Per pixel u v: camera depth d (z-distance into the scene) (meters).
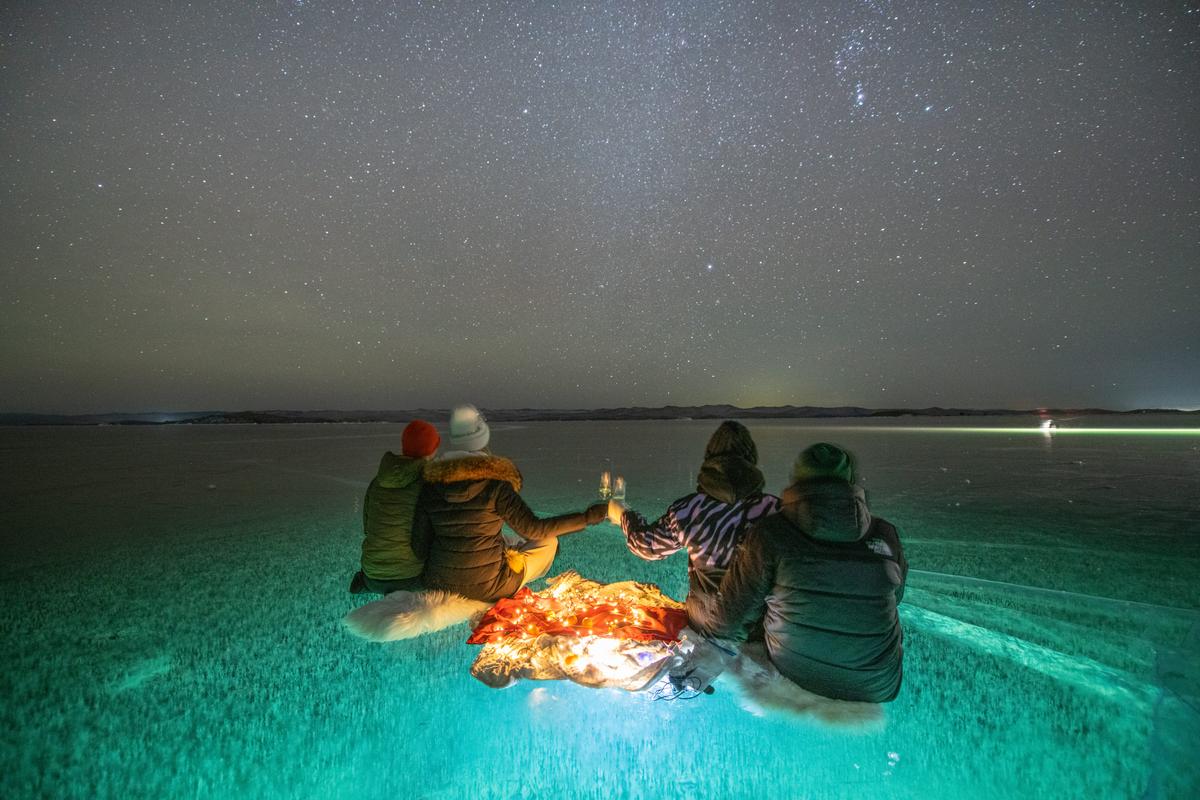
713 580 2.81
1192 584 4.25
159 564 5.32
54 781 2.14
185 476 13.26
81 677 3.00
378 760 2.23
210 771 2.18
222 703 2.70
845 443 23.56
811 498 2.35
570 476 12.05
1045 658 2.98
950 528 6.38
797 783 2.04
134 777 2.16
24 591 4.52
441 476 3.49
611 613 3.07
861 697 2.37
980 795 1.96
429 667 3.03
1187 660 2.72
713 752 2.23
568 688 2.74
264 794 2.04
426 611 3.41
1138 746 2.21
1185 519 6.80
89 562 5.41
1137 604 3.75
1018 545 5.55
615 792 2.01
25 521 7.59
